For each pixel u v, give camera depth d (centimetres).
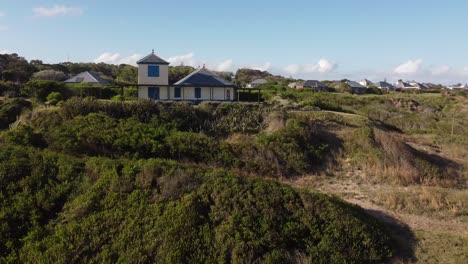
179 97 3556
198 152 2002
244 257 1134
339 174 2098
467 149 2800
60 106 2342
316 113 2862
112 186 1330
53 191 1314
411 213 1619
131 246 1134
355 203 1708
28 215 1219
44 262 1079
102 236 1162
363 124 2803
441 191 1845
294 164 2095
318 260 1177
